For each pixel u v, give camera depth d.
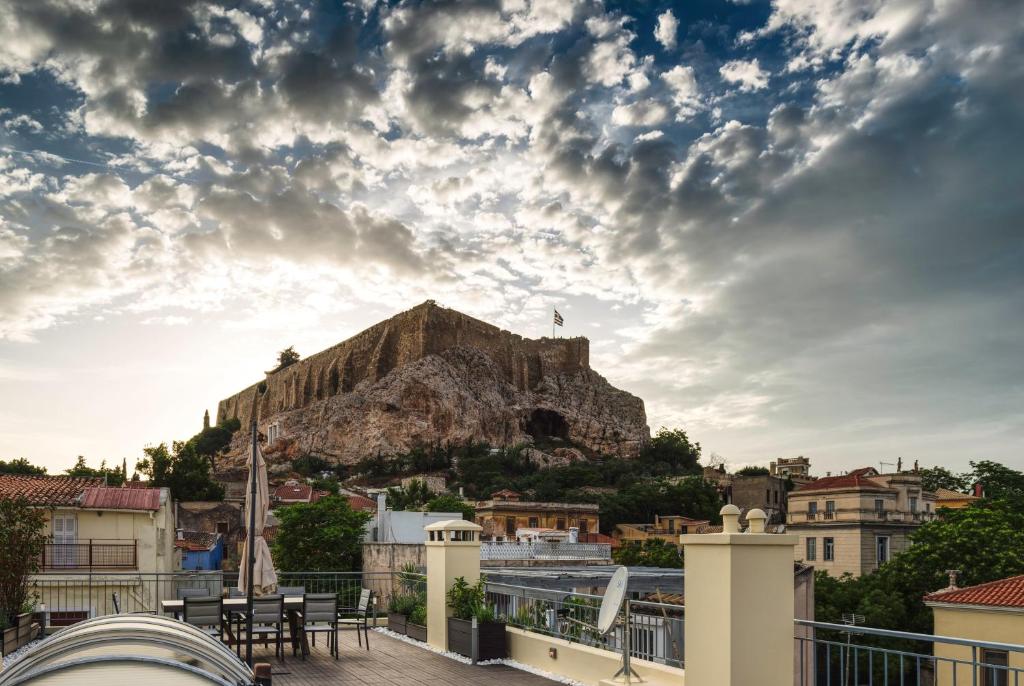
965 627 22.91
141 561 25.12
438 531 12.39
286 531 34.59
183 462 81.44
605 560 32.62
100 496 25.34
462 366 178.00
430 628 12.51
